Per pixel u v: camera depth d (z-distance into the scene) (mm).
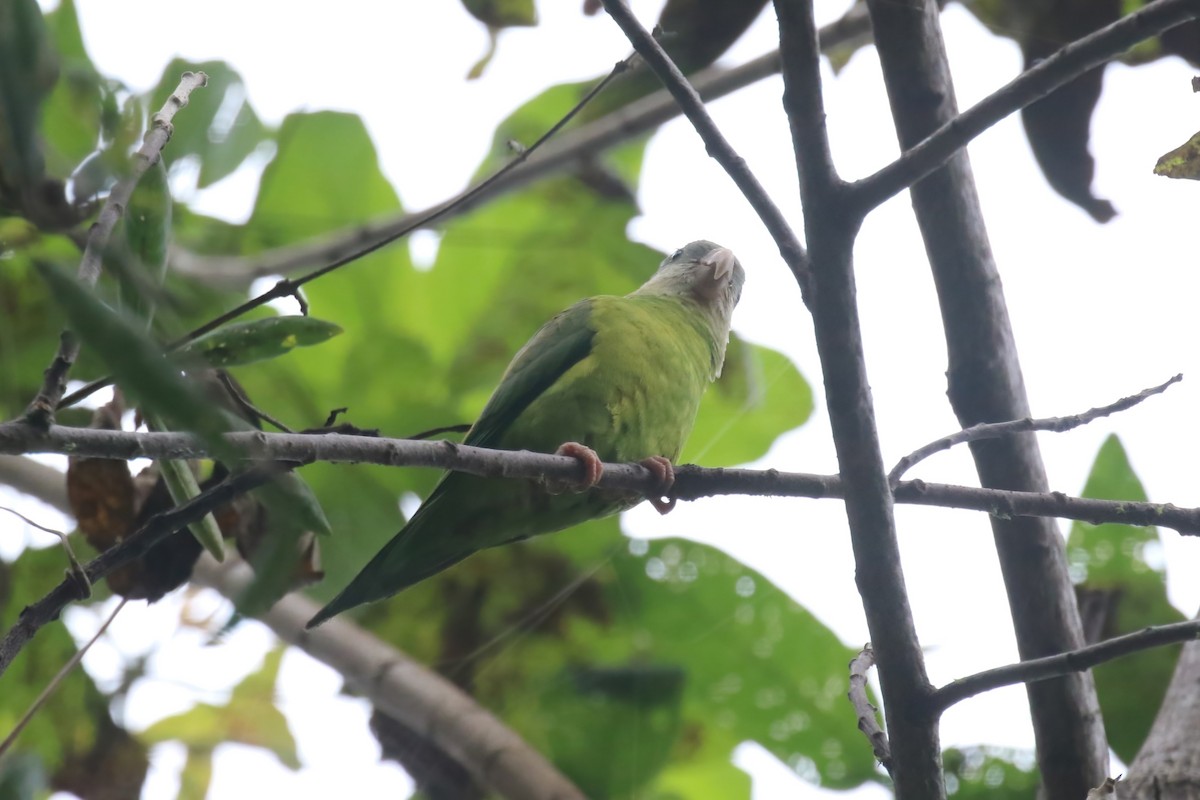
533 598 12562
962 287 8289
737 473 7957
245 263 12336
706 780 12625
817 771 12008
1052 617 8289
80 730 11945
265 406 13695
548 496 9141
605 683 12125
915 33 8227
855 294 6332
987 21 10828
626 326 9945
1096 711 8250
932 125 8188
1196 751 7629
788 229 6645
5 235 5445
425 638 12547
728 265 11477
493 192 12445
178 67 11367
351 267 14016
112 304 5250
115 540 8570
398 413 13891
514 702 12133
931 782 6031
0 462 11406
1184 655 8547
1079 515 6996
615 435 9664
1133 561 10625
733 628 12242
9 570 11461
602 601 12484
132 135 6168
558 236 14070
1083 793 7984
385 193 13828
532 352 10219
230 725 12953
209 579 11344
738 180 6703
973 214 8359
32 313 10734
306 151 13609
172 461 6871
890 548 6215
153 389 3443
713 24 11031
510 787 10734
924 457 6941
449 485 9000
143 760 12078
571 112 7234
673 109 12312
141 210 5910
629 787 11758
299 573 8273
